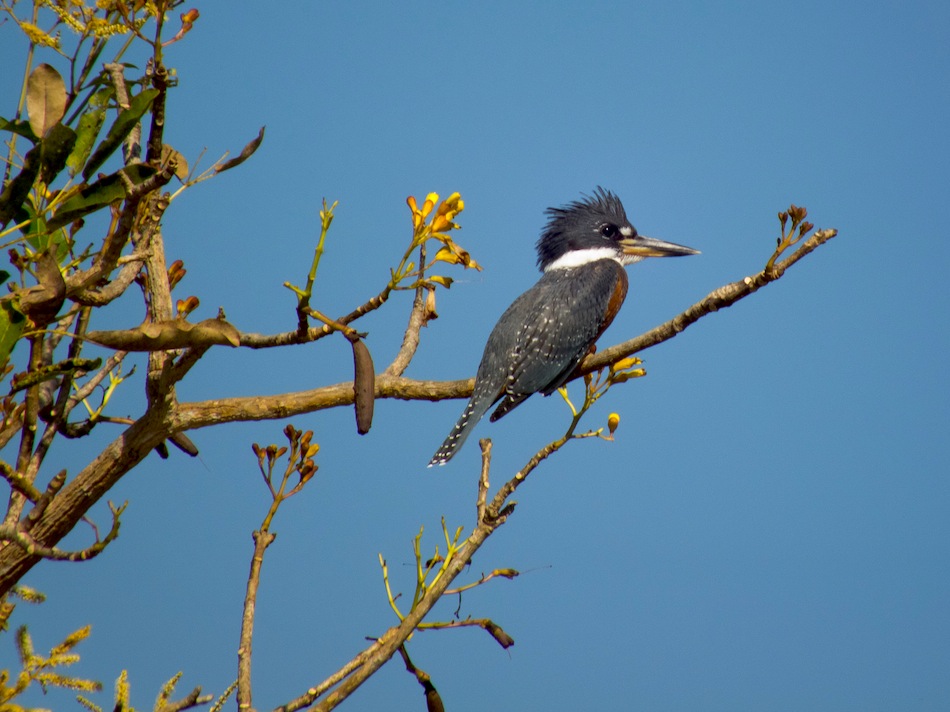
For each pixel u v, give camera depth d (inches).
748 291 279.0
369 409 227.8
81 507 247.0
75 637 186.1
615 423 243.9
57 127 204.8
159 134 208.2
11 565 216.8
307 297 224.7
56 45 206.7
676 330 292.8
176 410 259.3
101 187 207.3
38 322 205.5
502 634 229.3
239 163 243.4
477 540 217.0
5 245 195.2
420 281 231.5
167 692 201.8
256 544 223.5
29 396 228.4
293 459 230.1
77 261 227.6
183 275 272.4
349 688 197.2
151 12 201.3
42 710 176.7
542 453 232.7
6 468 215.3
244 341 232.8
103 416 262.2
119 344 197.0
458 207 231.0
